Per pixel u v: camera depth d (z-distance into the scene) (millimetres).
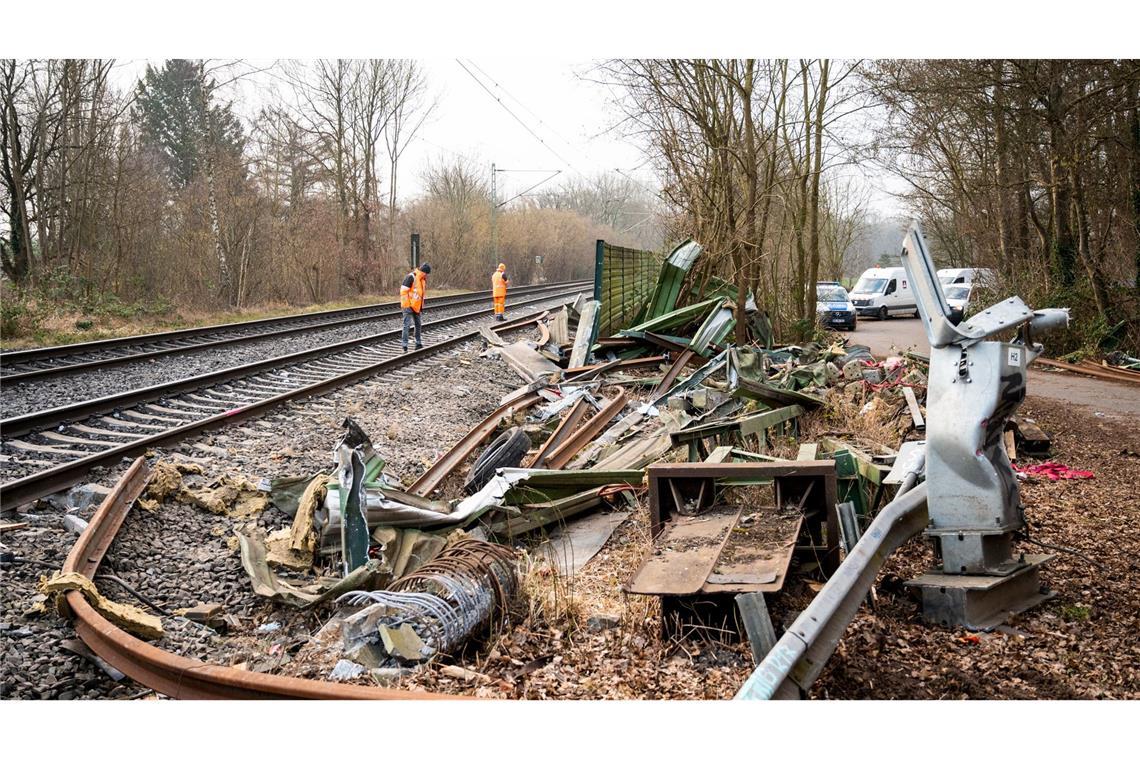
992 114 23609
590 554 7254
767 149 20156
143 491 7488
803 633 3984
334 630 5297
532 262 75875
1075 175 21906
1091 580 6309
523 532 7609
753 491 7453
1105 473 10094
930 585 5504
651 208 27500
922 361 15727
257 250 36094
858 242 57656
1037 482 9367
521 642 5355
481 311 32406
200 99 44969
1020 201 26172
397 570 6570
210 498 7586
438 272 61719
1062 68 19641
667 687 4715
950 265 41500
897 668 4848
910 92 20453
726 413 11617
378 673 4773
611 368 16125
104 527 6594
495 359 18516
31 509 7430
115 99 29500
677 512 6488
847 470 7641
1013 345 5641
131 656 4758
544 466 9641
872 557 4934
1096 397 16969
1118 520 7887
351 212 48625
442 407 13367
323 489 6949
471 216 64750
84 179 28594
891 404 12156
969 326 5688
